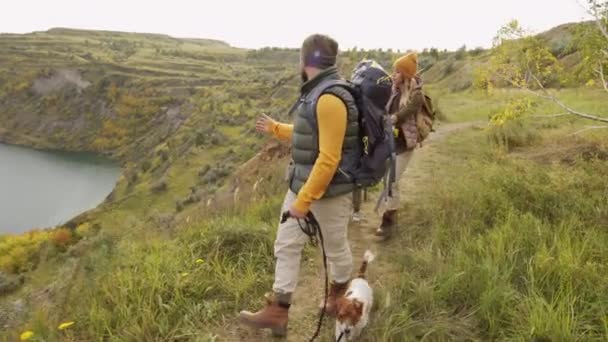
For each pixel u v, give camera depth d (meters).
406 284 3.92
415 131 4.89
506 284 3.71
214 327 3.67
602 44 7.76
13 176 133.12
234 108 103.31
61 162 156.50
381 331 3.30
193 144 80.06
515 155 8.79
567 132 10.28
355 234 5.50
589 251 4.07
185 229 5.91
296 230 3.28
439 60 61.66
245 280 4.18
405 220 5.69
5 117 197.75
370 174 3.06
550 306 3.26
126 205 53.97
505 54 8.26
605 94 15.60
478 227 4.91
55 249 26.80
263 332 3.60
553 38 28.27
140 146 158.50
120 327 3.60
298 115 3.02
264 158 12.05
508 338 3.18
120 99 183.12
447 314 3.54
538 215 5.13
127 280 4.08
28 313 4.35
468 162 7.85
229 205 7.66
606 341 3.02
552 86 18.25
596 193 5.52
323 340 3.40
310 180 2.87
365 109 2.98
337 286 3.64
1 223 92.94
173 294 3.95
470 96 28.58
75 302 4.11
